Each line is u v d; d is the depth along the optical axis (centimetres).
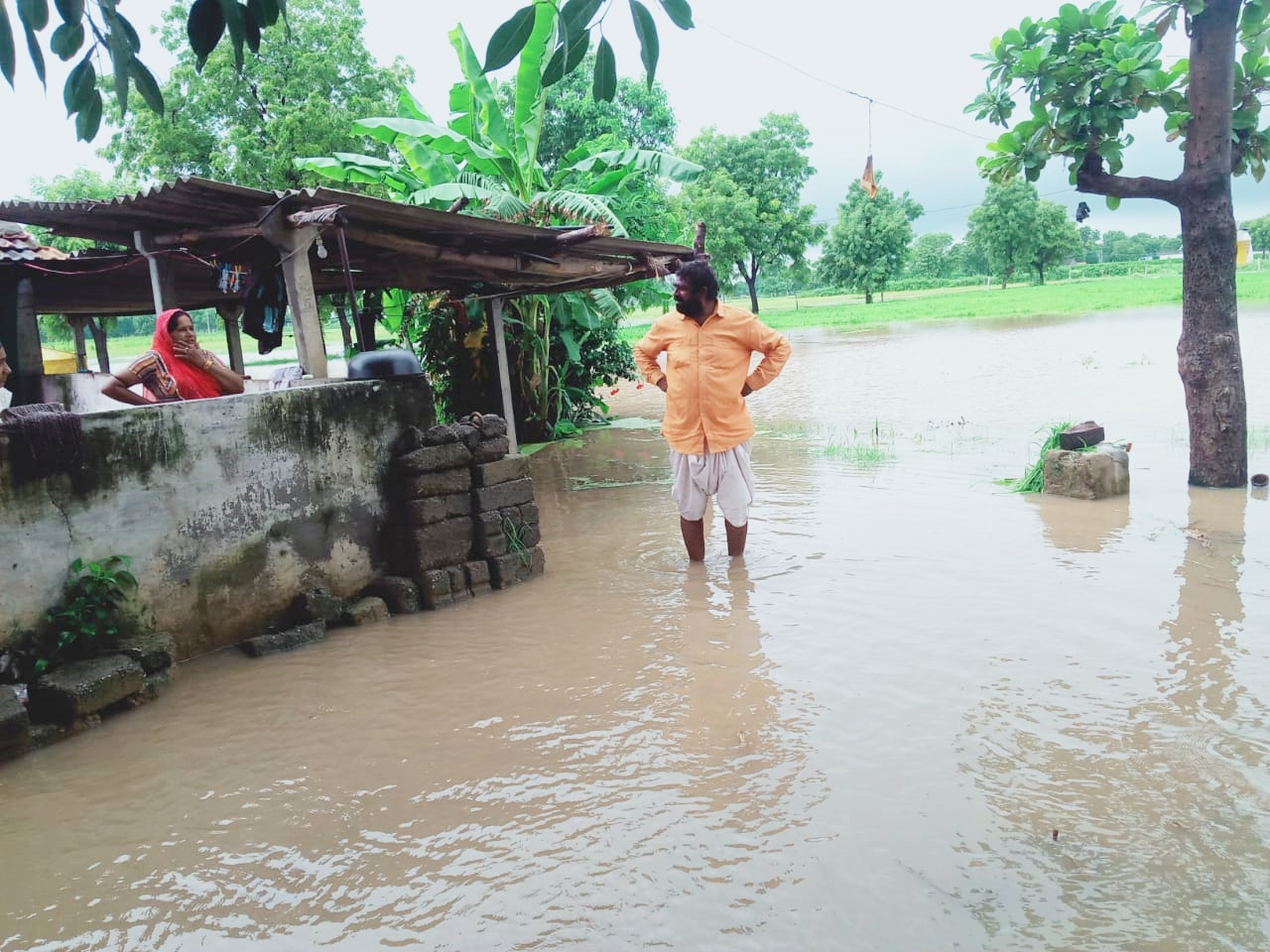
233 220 689
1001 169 870
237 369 1189
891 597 568
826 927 277
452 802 363
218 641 548
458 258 801
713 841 325
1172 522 705
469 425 651
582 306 1413
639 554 715
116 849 345
